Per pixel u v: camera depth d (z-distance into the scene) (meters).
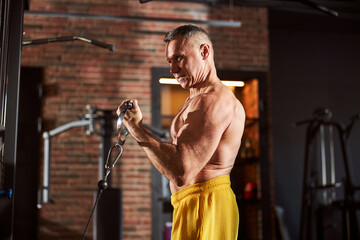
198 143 1.62
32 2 5.49
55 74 5.48
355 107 6.14
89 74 5.55
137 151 5.52
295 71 6.04
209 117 1.65
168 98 6.48
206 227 1.65
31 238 5.17
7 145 1.94
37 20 5.49
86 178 5.37
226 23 4.50
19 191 5.21
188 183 1.72
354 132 6.08
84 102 5.49
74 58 5.54
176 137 1.76
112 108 5.54
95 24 5.62
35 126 5.34
